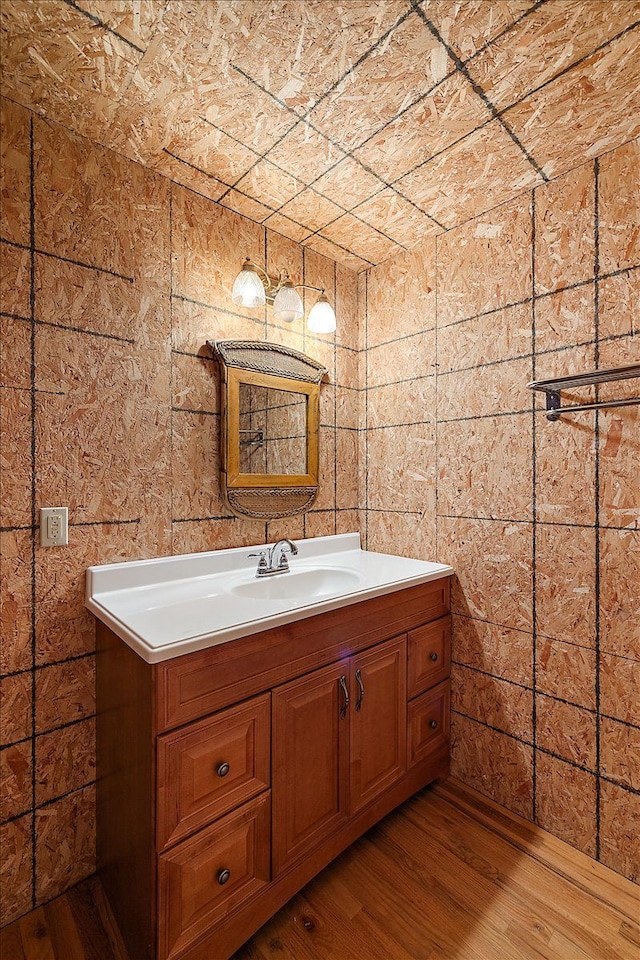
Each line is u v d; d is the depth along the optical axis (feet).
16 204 4.33
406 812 5.76
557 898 4.61
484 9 3.36
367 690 5.17
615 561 4.92
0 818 4.29
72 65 3.82
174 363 5.46
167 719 3.57
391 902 4.56
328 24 3.47
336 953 4.09
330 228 6.40
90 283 4.80
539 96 4.14
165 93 4.13
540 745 5.51
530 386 5.00
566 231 5.25
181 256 5.50
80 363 4.74
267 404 6.29
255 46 3.65
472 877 4.84
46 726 4.56
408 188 5.52
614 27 3.49
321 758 4.68
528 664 5.63
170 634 3.77
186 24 3.46
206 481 5.75
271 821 4.24
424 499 6.75
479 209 5.95
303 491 6.72
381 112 4.34
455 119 4.42
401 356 7.06
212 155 4.98
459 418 6.31
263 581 5.67
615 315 4.90
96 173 4.82
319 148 4.84
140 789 3.75
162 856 3.53
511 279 5.75
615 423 4.90
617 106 4.25
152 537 5.29
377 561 6.71
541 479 5.49
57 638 4.62
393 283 7.18
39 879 4.50
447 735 6.40
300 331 6.83
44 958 4.00
